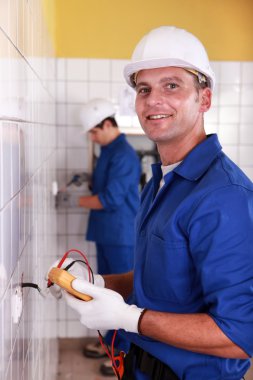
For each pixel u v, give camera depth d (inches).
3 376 37.0
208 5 135.6
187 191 49.3
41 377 75.4
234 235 43.6
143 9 133.9
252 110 139.6
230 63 137.8
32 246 60.4
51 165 106.0
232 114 139.6
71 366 125.6
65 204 134.2
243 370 49.4
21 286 48.6
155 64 49.8
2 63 35.6
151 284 50.6
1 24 35.4
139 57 51.2
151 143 138.6
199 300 48.4
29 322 57.6
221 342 43.5
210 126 139.9
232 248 43.6
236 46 137.5
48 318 93.0
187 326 44.5
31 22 59.6
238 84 138.7
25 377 53.6
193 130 52.6
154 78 50.3
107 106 124.4
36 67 66.9
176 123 50.4
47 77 93.7
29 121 56.2
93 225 127.4
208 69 51.4
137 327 46.7
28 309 56.2
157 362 49.9
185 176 49.9
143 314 46.7
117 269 124.6
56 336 124.6
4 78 36.6
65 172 135.6
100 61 133.9
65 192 134.0
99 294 48.1
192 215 45.3
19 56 46.5
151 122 51.1
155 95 50.1
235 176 46.3
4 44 36.7
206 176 47.6
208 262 44.3
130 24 133.8
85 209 136.1
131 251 125.0
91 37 133.3
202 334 43.7
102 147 127.6
